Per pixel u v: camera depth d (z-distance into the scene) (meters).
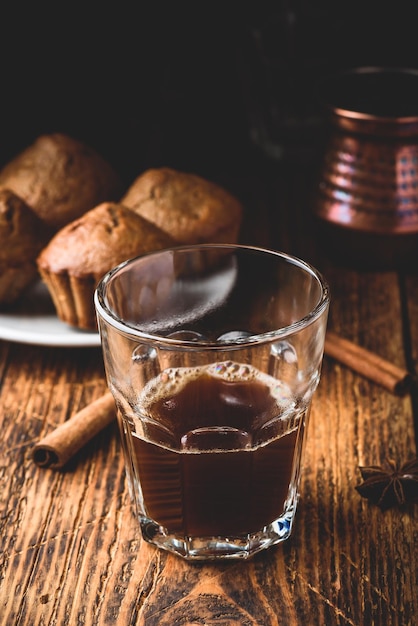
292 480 0.39
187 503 0.38
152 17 0.72
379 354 0.52
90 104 0.73
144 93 0.74
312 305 0.39
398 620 0.37
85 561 0.40
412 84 0.59
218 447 0.37
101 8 0.71
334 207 0.57
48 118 0.73
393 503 0.42
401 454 0.45
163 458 0.38
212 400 0.38
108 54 0.72
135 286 0.40
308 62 0.70
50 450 0.44
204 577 0.39
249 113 0.75
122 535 0.41
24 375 0.50
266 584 0.38
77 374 0.50
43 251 0.52
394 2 0.72
